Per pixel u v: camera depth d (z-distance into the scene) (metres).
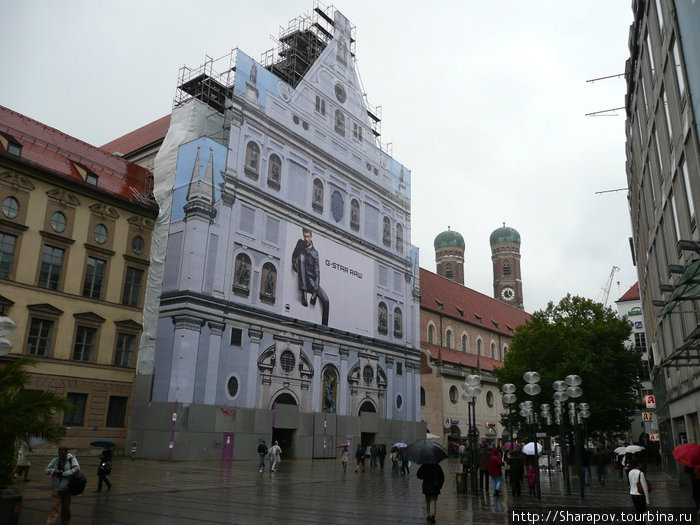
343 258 63.72
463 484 26.17
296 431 53.59
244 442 48.44
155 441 44.53
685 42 20.75
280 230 56.44
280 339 54.12
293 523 16.19
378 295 68.19
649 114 30.45
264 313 52.97
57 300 43.28
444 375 78.06
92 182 48.09
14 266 41.12
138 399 46.72
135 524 15.44
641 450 36.19
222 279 49.81
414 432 68.50
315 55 70.31
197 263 47.97
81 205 45.97
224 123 55.28
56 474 14.20
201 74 59.84
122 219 48.81
